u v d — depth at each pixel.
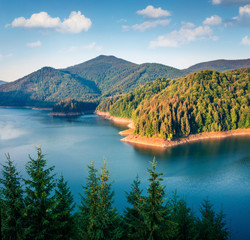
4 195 19.55
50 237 19.62
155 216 19.58
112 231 19.33
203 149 121.81
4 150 120.19
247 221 50.69
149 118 155.25
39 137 158.38
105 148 127.69
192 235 26.05
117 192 67.62
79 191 68.00
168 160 102.50
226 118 168.62
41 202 19.75
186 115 153.12
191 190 68.88
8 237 18.11
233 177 79.75
